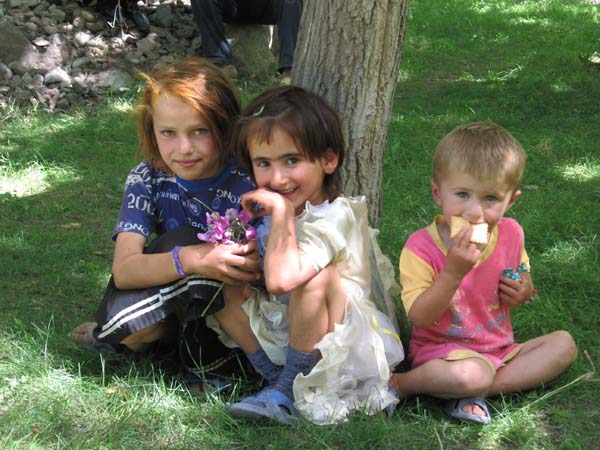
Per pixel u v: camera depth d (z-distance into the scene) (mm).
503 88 3580
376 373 1442
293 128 1405
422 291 1493
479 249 1431
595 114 3236
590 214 2295
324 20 1647
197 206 1564
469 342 1520
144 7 3902
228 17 3627
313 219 1426
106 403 1469
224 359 1558
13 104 3162
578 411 1498
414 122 3104
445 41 4418
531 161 2699
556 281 1938
